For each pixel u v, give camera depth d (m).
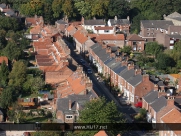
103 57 179.12
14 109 126.12
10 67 172.25
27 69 161.25
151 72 182.25
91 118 108.88
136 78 145.62
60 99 124.75
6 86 147.62
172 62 190.25
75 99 124.19
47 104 138.50
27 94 147.12
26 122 121.62
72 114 118.81
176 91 153.50
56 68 160.62
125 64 162.75
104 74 172.12
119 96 150.12
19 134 115.62
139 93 141.50
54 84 151.88
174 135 108.56
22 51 183.75
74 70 159.00
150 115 127.12
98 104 111.69
